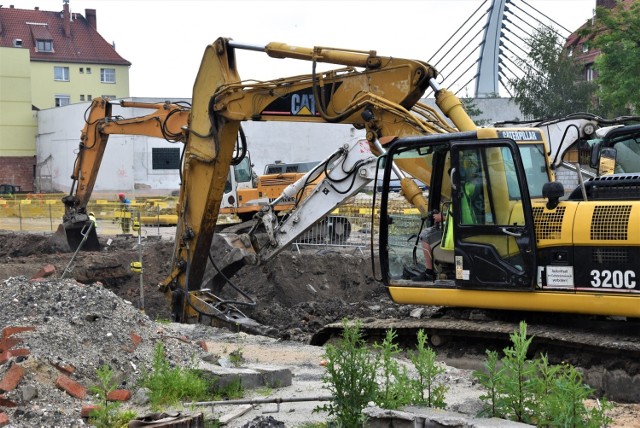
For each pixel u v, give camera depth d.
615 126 15.38
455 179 11.31
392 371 7.35
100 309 9.26
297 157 51.06
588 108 40.69
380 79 13.38
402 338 12.51
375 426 6.65
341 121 13.76
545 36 42.81
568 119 15.42
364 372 6.91
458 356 11.84
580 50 44.53
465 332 11.63
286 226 17.25
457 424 6.33
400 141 11.97
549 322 11.39
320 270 21.34
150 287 21.94
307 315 17.48
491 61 48.84
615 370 10.46
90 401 7.86
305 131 50.94
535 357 11.16
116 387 8.27
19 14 71.31
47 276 10.51
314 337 13.23
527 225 10.76
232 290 21.06
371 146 13.37
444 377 9.93
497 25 45.41
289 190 17.20
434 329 11.84
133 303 21.28
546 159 11.26
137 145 51.59
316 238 24.11
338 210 27.38
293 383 9.40
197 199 15.49
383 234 12.23
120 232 32.28
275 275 21.05
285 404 8.33
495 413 6.75
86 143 22.56
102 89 71.06
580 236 10.42
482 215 11.12
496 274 11.00
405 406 7.05
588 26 28.45
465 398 8.62
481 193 11.14
